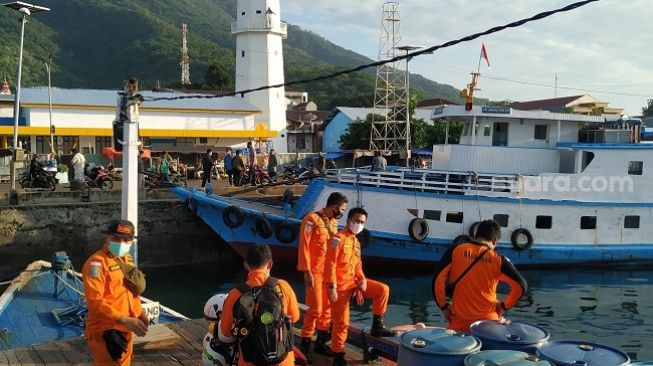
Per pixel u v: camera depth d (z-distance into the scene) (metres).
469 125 19.48
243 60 49.22
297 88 125.38
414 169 19.12
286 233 17.72
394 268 18.19
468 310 6.23
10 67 92.94
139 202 19.94
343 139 54.12
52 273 11.61
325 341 6.98
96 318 5.27
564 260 18.30
